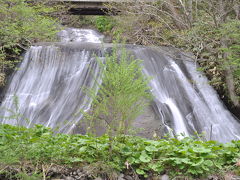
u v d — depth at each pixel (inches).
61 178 157.9
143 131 324.5
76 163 166.6
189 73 490.6
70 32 844.6
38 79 481.4
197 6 546.3
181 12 556.4
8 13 401.1
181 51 504.4
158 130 332.5
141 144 176.6
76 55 506.0
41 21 425.4
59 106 415.8
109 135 168.1
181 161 161.5
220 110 446.9
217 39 477.1
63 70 488.4
